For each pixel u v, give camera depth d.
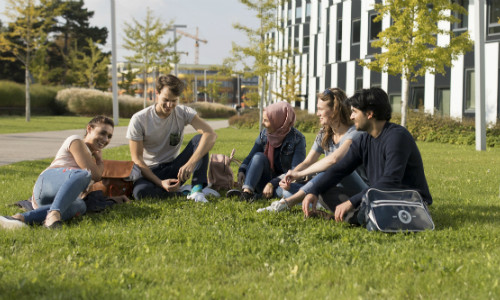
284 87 46.75
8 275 3.01
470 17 22.67
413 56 18.06
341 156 4.75
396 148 4.21
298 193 4.75
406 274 3.04
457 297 2.63
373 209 4.15
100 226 4.34
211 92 102.31
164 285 2.88
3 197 6.04
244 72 26.00
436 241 3.87
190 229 4.25
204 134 5.85
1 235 3.94
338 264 3.29
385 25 26.86
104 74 61.38
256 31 25.12
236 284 2.89
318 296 2.67
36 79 52.34
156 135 5.84
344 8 30.02
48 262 3.34
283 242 3.82
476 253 3.51
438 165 10.89
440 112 23.28
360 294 2.71
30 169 9.33
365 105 4.25
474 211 5.20
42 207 4.45
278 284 2.88
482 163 11.42
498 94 21.67
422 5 17.91
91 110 47.12
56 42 69.19
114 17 31.70
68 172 4.51
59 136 19.27
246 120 32.91
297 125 28.89
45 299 2.59
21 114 44.53
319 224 4.42
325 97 4.96
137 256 3.50
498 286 2.77
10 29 56.91
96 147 5.07
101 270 3.13
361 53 28.61
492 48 21.83
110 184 5.60
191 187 5.94
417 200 4.22
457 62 23.20
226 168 6.35
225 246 3.73
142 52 42.62
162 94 5.62
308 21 48.88
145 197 5.62
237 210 5.05
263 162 5.55
